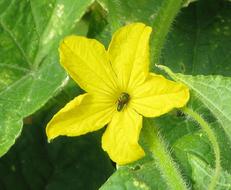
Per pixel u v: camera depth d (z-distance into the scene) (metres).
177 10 0.21
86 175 0.29
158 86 0.19
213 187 0.19
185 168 0.21
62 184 0.29
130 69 0.19
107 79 0.19
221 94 0.18
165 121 0.21
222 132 0.21
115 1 0.22
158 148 0.20
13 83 0.22
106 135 0.19
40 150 0.30
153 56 0.21
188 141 0.21
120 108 0.19
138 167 0.20
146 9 0.22
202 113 0.21
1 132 0.21
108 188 0.20
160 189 0.20
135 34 0.19
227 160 0.21
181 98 0.18
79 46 0.19
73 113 0.19
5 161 0.30
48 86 0.22
